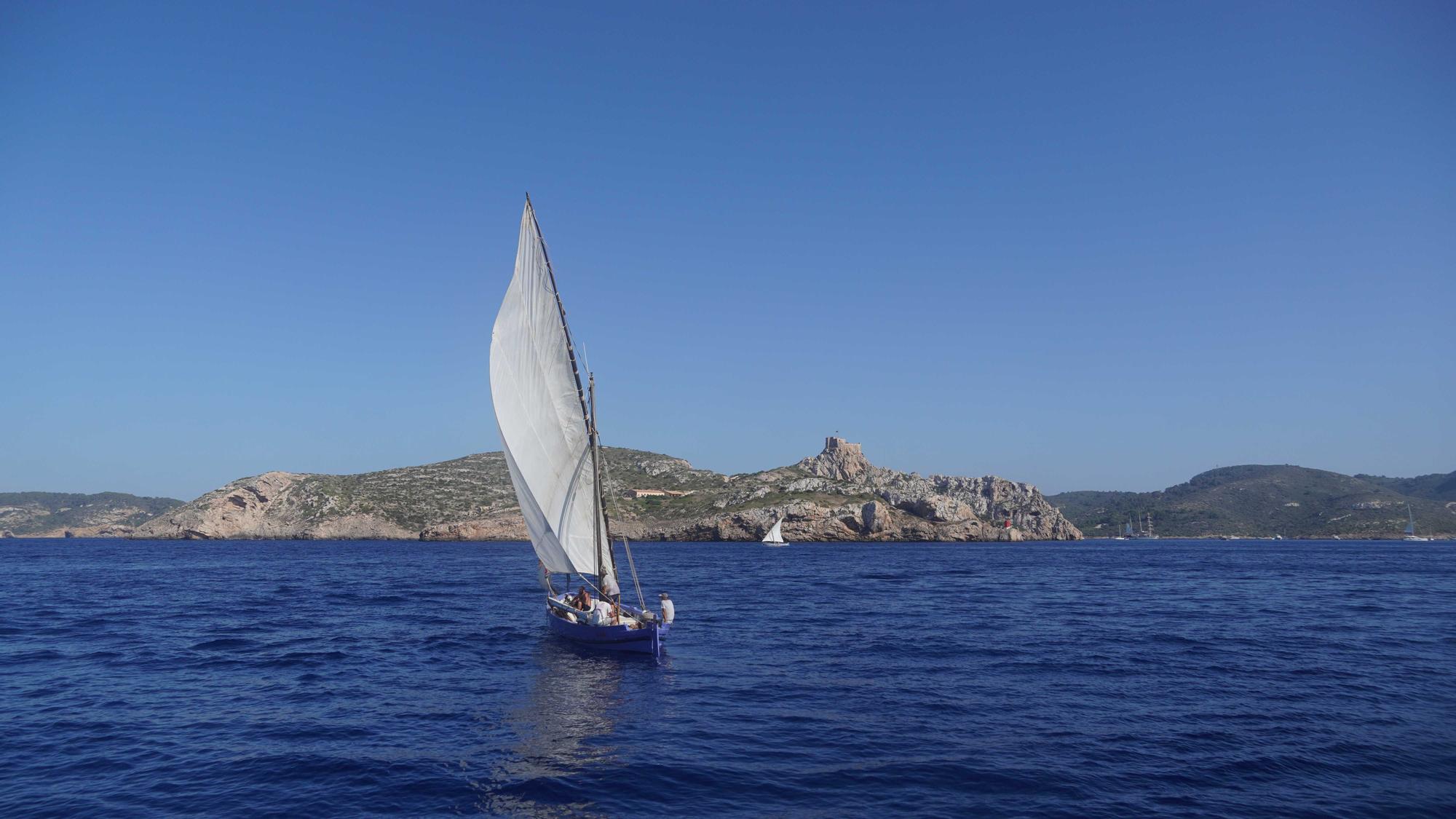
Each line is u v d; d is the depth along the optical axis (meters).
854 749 17.56
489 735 18.97
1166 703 21.67
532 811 14.05
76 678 25.58
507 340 31.62
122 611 45.50
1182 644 32.25
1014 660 28.58
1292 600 52.16
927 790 14.95
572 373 31.06
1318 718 20.00
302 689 24.00
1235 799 14.38
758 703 22.11
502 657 29.55
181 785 15.43
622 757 17.11
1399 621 40.12
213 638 34.34
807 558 116.00
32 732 19.06
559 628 33.94
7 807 14.23
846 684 24.45
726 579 70.69
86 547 175.00
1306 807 13.99
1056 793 14.73
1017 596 54.50
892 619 41.09
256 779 15.76
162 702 22.34
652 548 159.38
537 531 32.97
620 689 24.00
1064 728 19.17
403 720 20.36
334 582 67.75
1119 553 146.62
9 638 34.41
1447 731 18.73
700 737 18.67
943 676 25.61
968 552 145.00
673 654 30.05
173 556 122.19
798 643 32.75
